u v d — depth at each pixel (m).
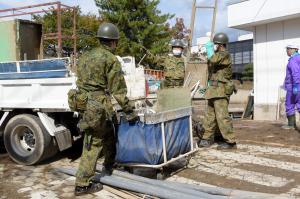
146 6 22.34
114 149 4.98
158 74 7.96
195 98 8.47
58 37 9.73
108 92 4.50
